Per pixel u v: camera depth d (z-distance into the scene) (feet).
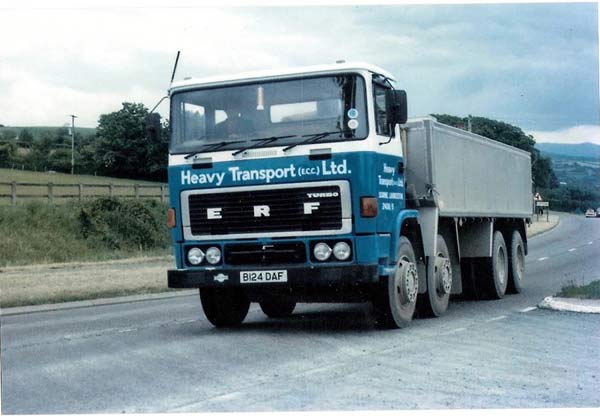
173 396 23.43
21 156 193.57
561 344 32.32
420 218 41.32
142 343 34.47
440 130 42.70
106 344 34.60
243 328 39.42
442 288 42.75
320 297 37.11
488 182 52.70
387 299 36.45
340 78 34.27
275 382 25.07
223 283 34.94
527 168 65.26
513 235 58.18
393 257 36.06
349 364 28.07
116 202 134.72
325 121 34.19
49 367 28.81
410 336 34.83
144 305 56.39
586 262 92.27
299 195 34.30
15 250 111.96
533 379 25.57
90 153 198.18
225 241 35.37
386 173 35.68
